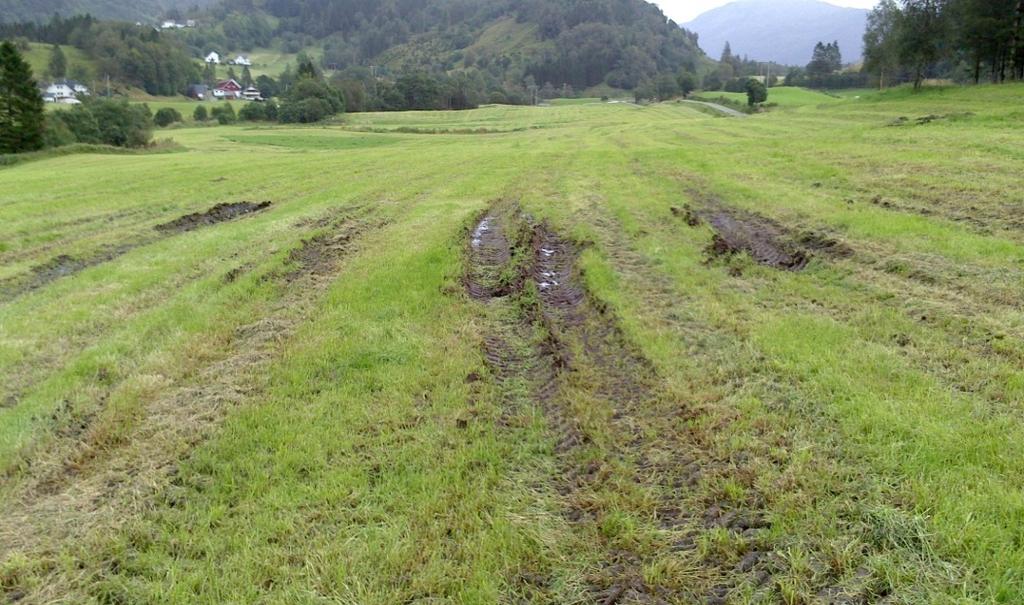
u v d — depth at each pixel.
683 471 5.26
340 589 4.10
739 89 136.38
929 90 55.81
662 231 13.90
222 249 13.36
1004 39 53.00
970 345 7.00
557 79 189.25
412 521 4.73
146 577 4.28
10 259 13.52
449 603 4.02
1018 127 23.72
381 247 13.33
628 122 72.81
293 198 21.08
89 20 162.50
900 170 17.36
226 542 4.54
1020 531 4.08
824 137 28.92
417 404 6.49
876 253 10.56
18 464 5.57
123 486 5.22
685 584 4.11
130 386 6.91
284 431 5.93
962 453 4.93
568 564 4.36
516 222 16.22
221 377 7.17
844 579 3.94
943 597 3.69
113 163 39.09
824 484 4.79
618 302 9.35
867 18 68.44
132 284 10.91
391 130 80.62
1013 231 10.99
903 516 4.29
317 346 7.87
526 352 8.00
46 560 4.39
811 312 8.49
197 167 31.45
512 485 5.21
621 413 6.30
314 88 103.50
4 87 59.69
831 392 6.12
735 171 21.14
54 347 8.24
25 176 29.53
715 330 8.09
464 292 10.26
